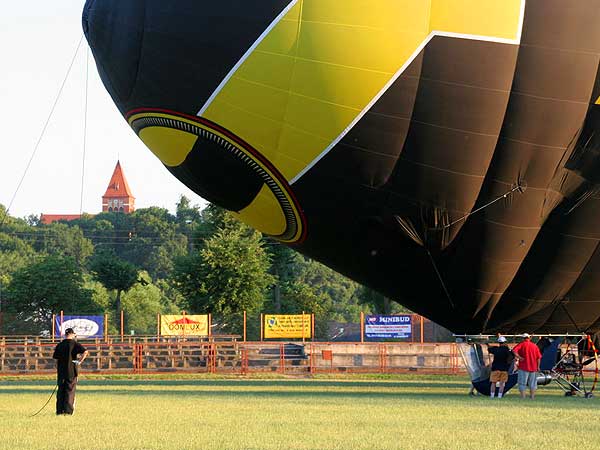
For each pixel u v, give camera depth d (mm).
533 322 116125
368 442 64062
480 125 97625
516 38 95500
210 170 104562
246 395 115250
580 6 96438
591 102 98938
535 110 98062
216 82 96375
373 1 93375
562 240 108000
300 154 99438
